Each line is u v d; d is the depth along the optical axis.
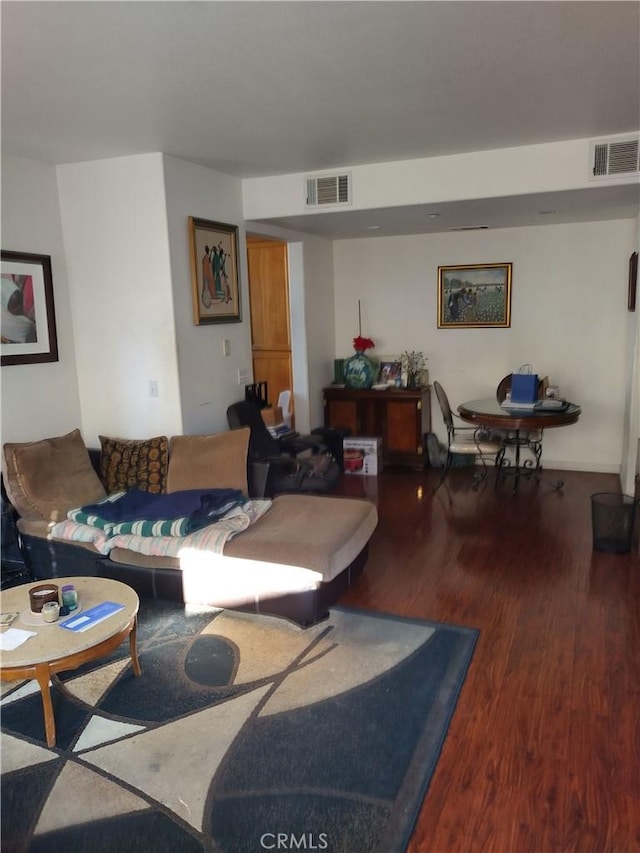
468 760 2.15
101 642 2.33
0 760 2.21
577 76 2.70
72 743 2.28
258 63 2.48
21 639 2.31
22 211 3.87
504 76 2.69
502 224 5.38
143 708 2.47
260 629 3.05
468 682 2.59
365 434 6.10
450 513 4.69
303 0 1.98
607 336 5.50
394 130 3.46
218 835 1.88
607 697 2.47
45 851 1.84
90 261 4.14
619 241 5.32
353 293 6.35
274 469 3.91
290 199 4.55
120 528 3.27
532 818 1.91
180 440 3.89
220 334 4.50
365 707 2.44
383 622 3.09
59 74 2.54
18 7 1.98
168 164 3.89
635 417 4.62
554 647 2.84
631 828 1.87
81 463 3.79
